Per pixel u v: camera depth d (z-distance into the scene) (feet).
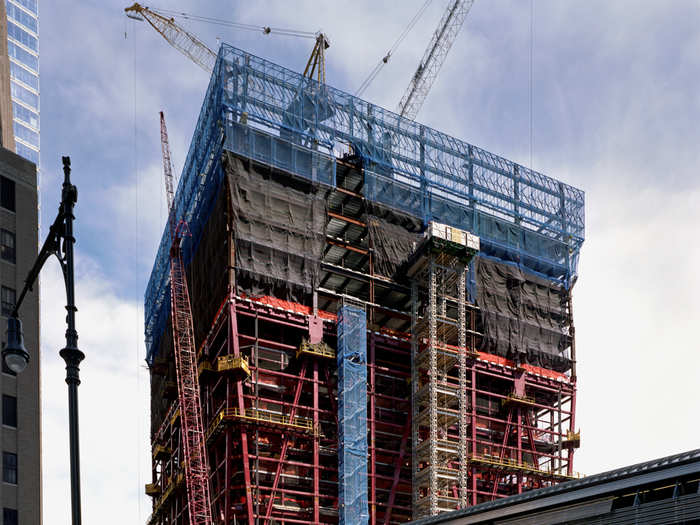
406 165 515.91
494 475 482.28
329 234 497.87
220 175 462.60
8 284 254.06
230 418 406.21
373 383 456.86
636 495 139.33
